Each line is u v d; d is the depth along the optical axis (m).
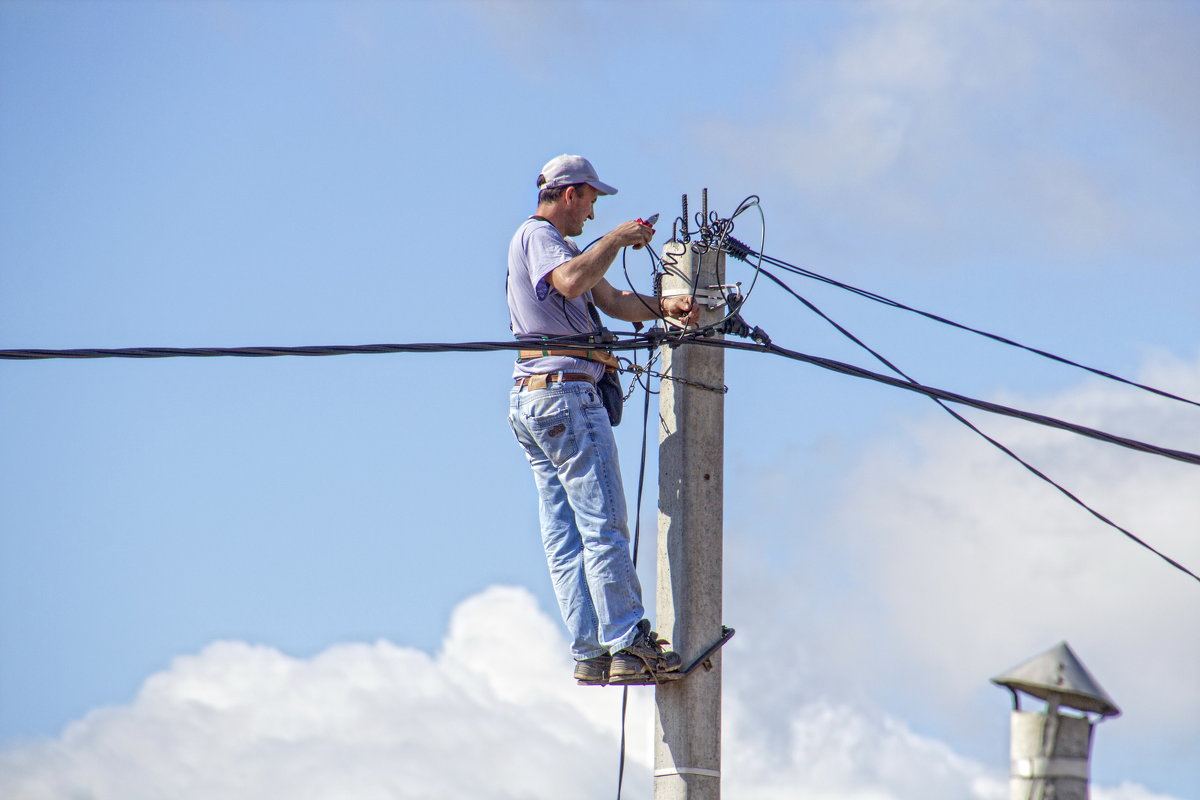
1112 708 17.44
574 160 26.48
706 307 26.83
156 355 26.00
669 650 25.78
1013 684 17.75
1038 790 17.44
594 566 25.03
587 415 25.20
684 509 26.23
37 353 25.61
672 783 25.42
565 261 25.44
